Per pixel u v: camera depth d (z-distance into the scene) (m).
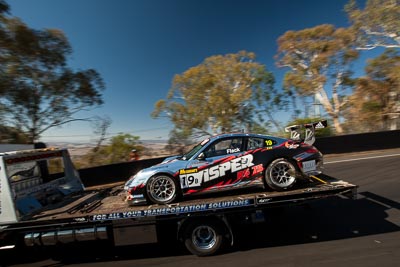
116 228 5.04
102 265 5.07
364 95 22.34
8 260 5.64
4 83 15.18
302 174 5.49
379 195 7.67
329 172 11.44
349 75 23.27
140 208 5.13
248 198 5.03
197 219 4.94
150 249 5.55
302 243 5.14
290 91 24.44
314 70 23.45
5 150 7.42
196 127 24.97
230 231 4.93
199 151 5.60
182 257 5.07
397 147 15.85
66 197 6.81
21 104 15.95
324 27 23.05
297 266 4.29
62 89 17.38
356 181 9.51
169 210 4.92
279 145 5.62
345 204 7.16
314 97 23.94
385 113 21.55
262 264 4.47
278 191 5.44
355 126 22.75
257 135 5.73
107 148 20.44
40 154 6.27
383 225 5.63
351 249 4.70
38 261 5.48
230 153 5.58
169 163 5.61
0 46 15.20
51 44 16.88
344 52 22.94
